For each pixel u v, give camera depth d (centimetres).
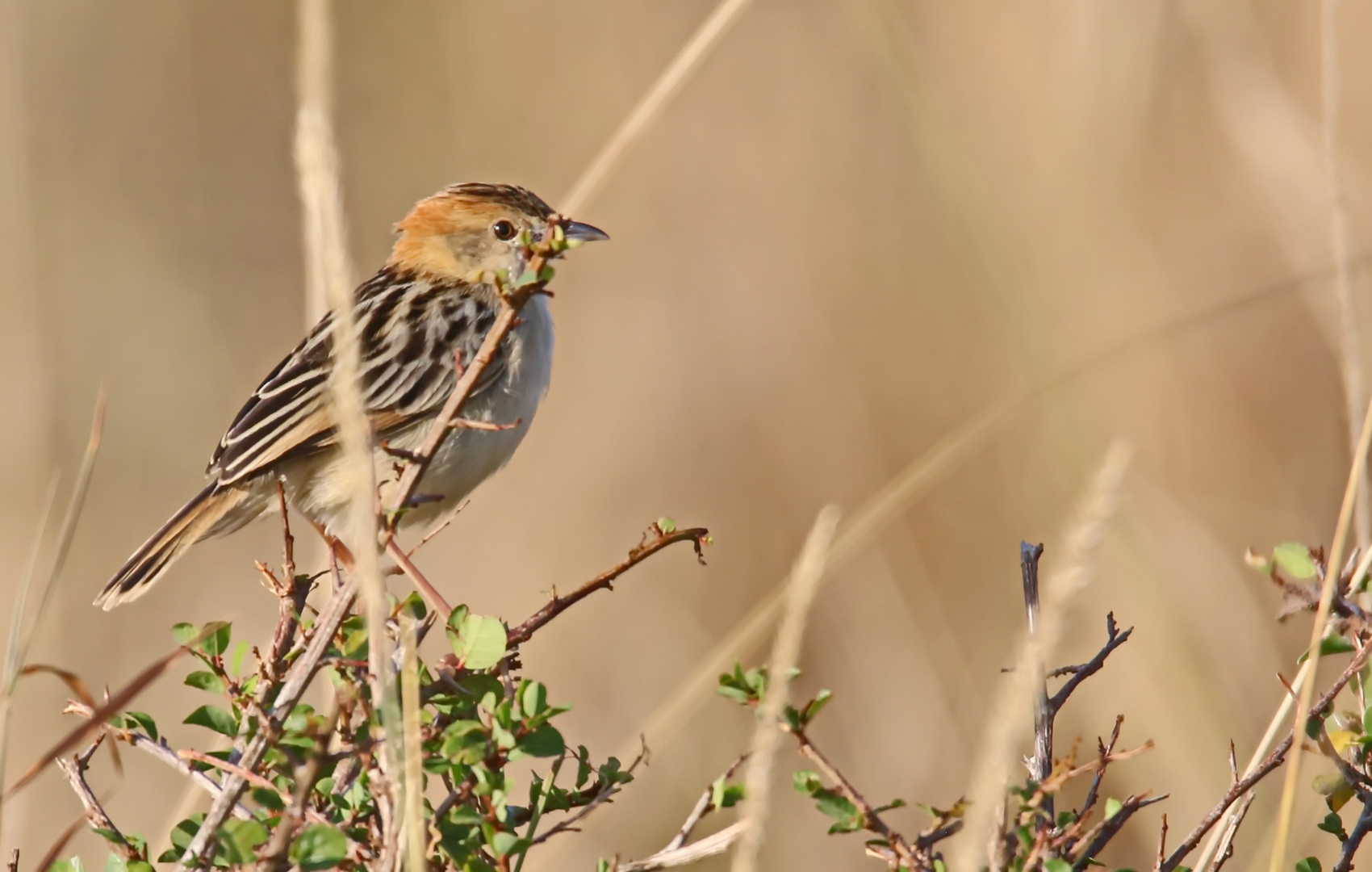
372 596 445
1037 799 473
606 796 511
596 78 1530
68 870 510
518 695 482
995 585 1223
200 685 524
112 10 1625
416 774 442
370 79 1612
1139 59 1292
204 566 1327
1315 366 1255
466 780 484
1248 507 1216
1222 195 1350
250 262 1633
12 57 1332
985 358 1366
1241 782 531
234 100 1666
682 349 1424
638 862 501
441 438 480
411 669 450
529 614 1276
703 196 1487
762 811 436
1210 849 567
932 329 1391
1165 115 1378
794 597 439
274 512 862
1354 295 732
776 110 1490
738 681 482
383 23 1617
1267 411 1252
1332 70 779
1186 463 1248
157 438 1494
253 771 486
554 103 1539
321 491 834
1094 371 1227
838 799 472
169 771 1101
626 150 928
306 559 1289
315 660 477
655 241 1485
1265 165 1184
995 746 405
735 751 1112
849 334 1411
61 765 541
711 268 1457
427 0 1617
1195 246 1332
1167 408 1260
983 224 1139
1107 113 1286
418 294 888
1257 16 1403
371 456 462
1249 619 1102
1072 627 1091
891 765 1091
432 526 953
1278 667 1078
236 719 519
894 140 1452
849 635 1171
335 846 438
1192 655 1016
